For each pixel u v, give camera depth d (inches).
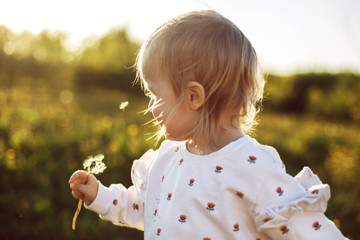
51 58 624.4
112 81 684.1
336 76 701.3
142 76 48.2
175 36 45.3
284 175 43.1
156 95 46.3
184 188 45.9
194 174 45.8
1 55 525.3
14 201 123.0
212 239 43.5
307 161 242.7
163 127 47.1
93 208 53.3
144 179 54.2
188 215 44.7
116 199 53.9
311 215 42.2
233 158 44.0
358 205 165.9
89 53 706.2
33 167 140.9
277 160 44.4
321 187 42.4
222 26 45.9
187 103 44.9
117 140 172.6
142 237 121.5
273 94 712.4
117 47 705.6
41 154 155.0
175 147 51.9
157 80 46.1
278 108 722.8
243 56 45.8
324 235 42.1
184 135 45.9
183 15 47.5
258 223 42.7
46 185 131.2
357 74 626.2
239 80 45.7
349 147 284.7
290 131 366.0
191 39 44.8
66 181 135.0
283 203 42.1
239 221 43.2
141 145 158.4
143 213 54.3
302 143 267.7
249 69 46.4
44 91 535.8
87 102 489.4
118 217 54.1
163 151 53.0
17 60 564.1
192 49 44.5
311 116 656.4
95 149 161.3
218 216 43.3
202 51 44.3
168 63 45.2
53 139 165.6
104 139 185.6
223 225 43.2
